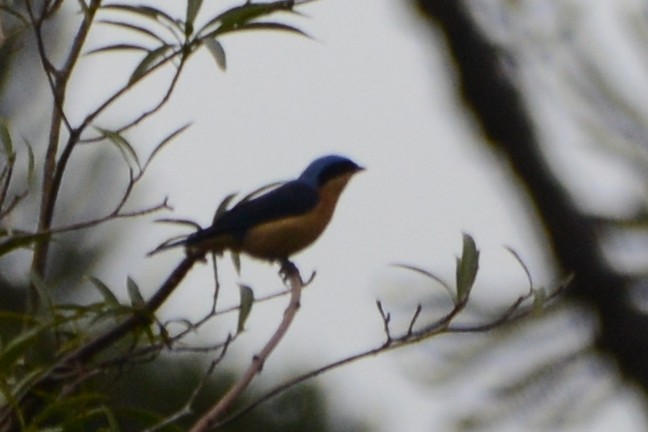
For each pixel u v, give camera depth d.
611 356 10.46
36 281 8.00
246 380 7.55
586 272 10.50
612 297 10.36
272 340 7.88
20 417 7.50
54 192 8.60
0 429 7.79
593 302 10.45
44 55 8.52
